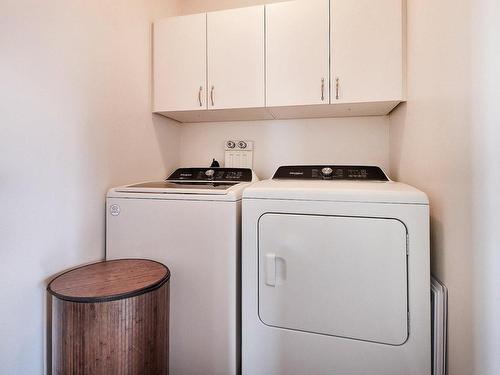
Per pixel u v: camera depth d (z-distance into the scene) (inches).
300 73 61.9
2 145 36.7
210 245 49.1
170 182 66.6
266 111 70.1
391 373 40.6
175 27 68.8
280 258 44.8
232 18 65.7
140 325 38.6
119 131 59.0
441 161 39.9
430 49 43.8
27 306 40.6
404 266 39.9
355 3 58.9
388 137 73.2
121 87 59.3
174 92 69.0
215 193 49.0
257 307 46.0
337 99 60.0
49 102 43.2
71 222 47.5
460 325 34.9
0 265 36.9
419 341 39.7
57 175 44.8
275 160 80.7
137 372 38.4
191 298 50.1
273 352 45.3
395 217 40.1
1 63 36.3
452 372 37.4
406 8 57.0
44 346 43.1
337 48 59.8
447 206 38.1
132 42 62.7
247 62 64.9
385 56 57.6
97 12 52.4
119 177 59.1
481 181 29.4
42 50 41.8
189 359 50.3
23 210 39.7
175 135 83.3
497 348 26.8
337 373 42.6
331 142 77.0
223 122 84.0
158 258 51.8
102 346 36.3
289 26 62.4
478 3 29.5
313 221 43.3
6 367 38.0
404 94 57.3
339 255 42.2
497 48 26.1
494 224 27.0
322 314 43.0
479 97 29.5
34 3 40.4
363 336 41.5
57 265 45.1
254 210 46.0
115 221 53.9
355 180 62.4
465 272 33.3
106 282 40.9
